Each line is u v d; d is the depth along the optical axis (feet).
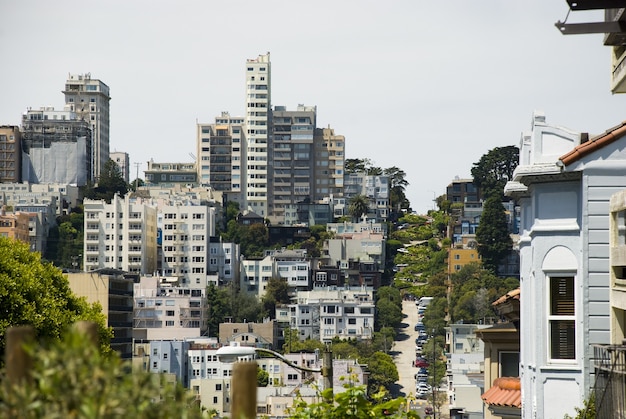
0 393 42.27
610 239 115.03
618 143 117.60
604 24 102.17
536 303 122.62
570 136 123.65
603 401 97.76
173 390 45.47
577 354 119.34
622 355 93.20
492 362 161.89
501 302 164.66
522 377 134.41
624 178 117.39
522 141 134.00
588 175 117.70
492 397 145.89
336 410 79.61
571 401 120.06
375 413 79.56
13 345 44.83
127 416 41.83
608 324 117.08
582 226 118.01
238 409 46.16
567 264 121.19
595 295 117.29
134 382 43.01
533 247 123.85
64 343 43.11
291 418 81.61
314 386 84.64
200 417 45.68
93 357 42.52
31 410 41.42
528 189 128.06
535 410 122.21
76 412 41.27
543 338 122.21
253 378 46.42
